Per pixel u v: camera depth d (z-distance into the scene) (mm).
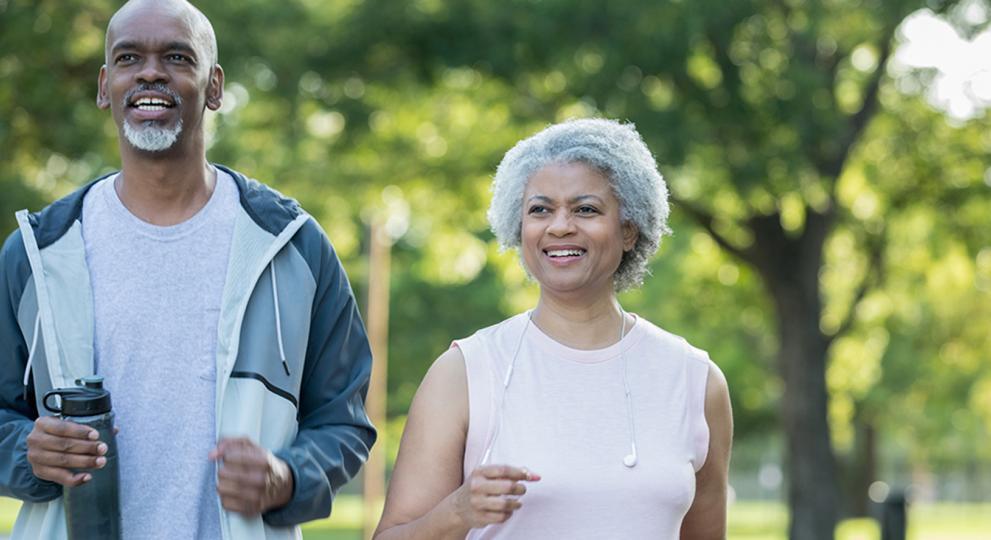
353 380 5262
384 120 23422
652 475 4988
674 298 32656
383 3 21047
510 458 4980
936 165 25672
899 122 25641
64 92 18031
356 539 28922
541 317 5160
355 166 24641
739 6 19781
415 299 42125
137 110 4887
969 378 45125
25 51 17688
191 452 4953
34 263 4984
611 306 5195
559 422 5020
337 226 26797
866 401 43844
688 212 24234
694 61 21375
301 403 5254
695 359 5227
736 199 22656
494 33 20781
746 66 20719
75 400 4660
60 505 4906
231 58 20031
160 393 4965
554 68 20266
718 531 5387
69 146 18125
